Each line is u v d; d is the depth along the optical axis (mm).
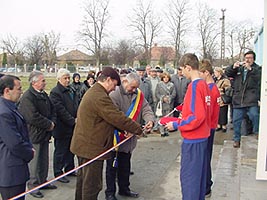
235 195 4570
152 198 4883
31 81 5070
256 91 6879
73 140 4043
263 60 4230
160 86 9289
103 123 3926
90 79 8094
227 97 9320
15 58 49906
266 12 4156
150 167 6391
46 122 5031
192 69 3580
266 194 4297
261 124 4301
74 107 5805
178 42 37594
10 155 3379
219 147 7848
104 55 44750
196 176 3525
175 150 7734
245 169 5215
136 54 44875
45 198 4941
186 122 3441
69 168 5824
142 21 40094
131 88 4668
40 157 5094
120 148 4695
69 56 62562
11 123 3355
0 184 3402
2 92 3436
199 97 3443
